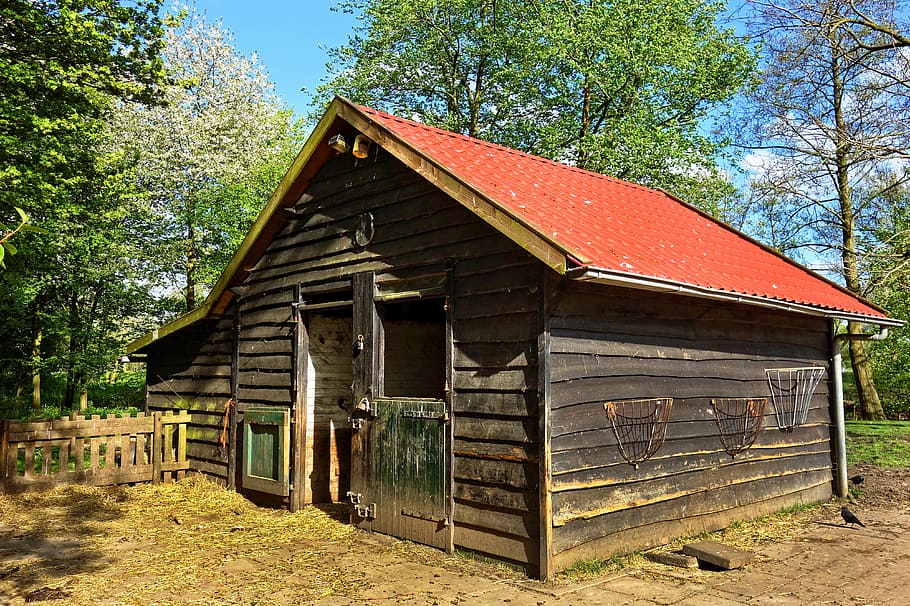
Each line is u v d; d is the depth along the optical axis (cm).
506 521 652
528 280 648
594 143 2106
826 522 865
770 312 927
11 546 749
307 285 944
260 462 998
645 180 2214
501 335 670
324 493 980
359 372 836
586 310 670
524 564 634
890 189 1855
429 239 763
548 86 2475
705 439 801
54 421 1030
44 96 1349
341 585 610
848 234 1984
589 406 662
